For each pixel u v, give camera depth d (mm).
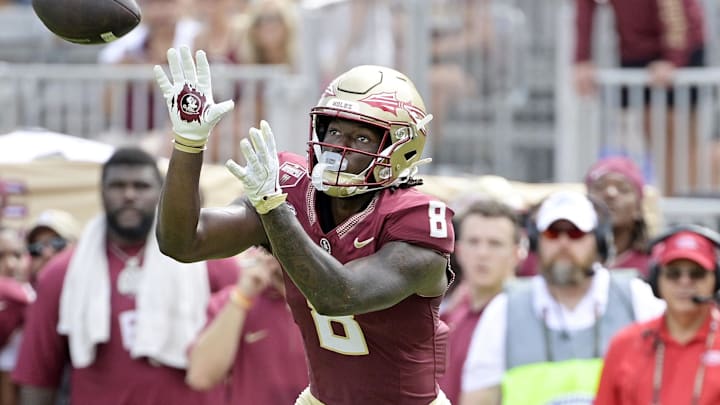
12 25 43344
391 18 32219
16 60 43062
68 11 13820
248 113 31734
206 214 13766
